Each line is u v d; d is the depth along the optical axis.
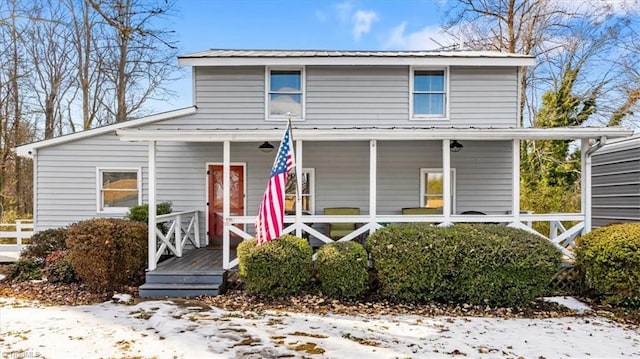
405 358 4.58
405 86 10.72
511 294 6.79
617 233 7.01
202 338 5.10
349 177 10.69
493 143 10.73
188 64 10.31
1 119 18.44
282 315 6.21
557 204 13.05
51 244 9.23
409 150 10.72
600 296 7.21
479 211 10.66
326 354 4.64
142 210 9.50
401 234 7.16
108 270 7.57
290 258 7.02
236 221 7.89
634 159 10.04
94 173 10.39
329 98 10.70
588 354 4.86
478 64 10.45
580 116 17.58
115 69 19.17
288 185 10.62
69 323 5.72
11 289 7.81
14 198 18.95
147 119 10.34
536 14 17.70
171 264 8.28
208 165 10.62
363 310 6.58
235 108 10.62
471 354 4.77
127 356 4.54
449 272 6.91
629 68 16.95
